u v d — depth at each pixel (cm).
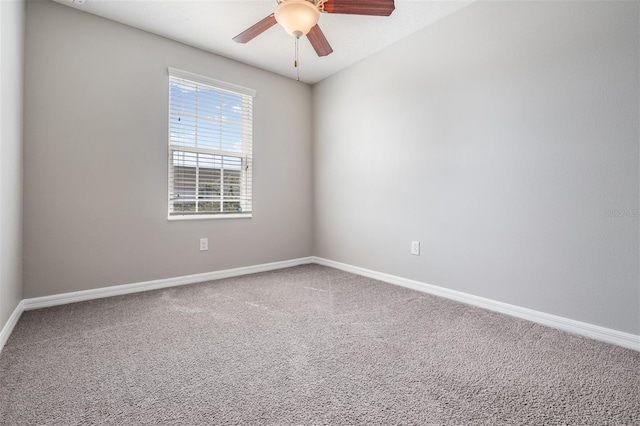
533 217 196
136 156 256
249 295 250
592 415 109
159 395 119
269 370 138
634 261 159
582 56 174
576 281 179
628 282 161
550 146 187
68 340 167
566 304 183
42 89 216
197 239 292
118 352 154
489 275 218
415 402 115
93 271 238
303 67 334
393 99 284
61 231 225
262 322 194
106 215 243
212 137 304
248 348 159
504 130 208
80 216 232
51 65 220
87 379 130
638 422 105
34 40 213
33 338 169
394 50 281
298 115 371
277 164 352
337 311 214
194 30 260
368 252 313
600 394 121
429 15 239
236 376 133
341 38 273
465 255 232
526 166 198
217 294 253
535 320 195
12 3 176
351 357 150
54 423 103
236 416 107
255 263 335
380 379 131
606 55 166
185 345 162
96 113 238
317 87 374
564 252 183
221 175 311
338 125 346
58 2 221
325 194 366
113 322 192
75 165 229
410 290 266
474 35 223
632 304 160
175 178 282
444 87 243
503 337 173
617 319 165
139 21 246
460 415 108
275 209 351
